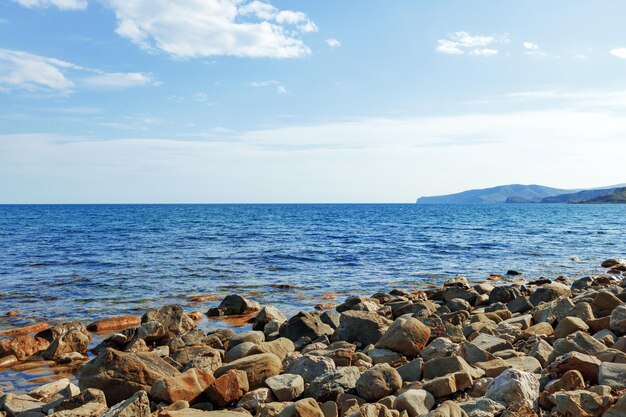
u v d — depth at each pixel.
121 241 42.69
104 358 8.59
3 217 96.19
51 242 41.59
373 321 11.69
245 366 8.72
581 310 12.05
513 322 12.36
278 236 49.12
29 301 18.61
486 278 25.00
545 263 30.80
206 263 28.86
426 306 14.80
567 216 108.12
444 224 74.31
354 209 177.75
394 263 29.97
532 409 6.70
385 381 7.83
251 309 17.03
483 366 8.51
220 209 174.00
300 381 8.21
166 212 132.88
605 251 37.31
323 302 18.72
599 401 6.30
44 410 7.77
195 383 8.12
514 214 121.12
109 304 18.20
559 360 7.67
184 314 13.96
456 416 6.44
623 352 8.55
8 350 11.83
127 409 6.74
